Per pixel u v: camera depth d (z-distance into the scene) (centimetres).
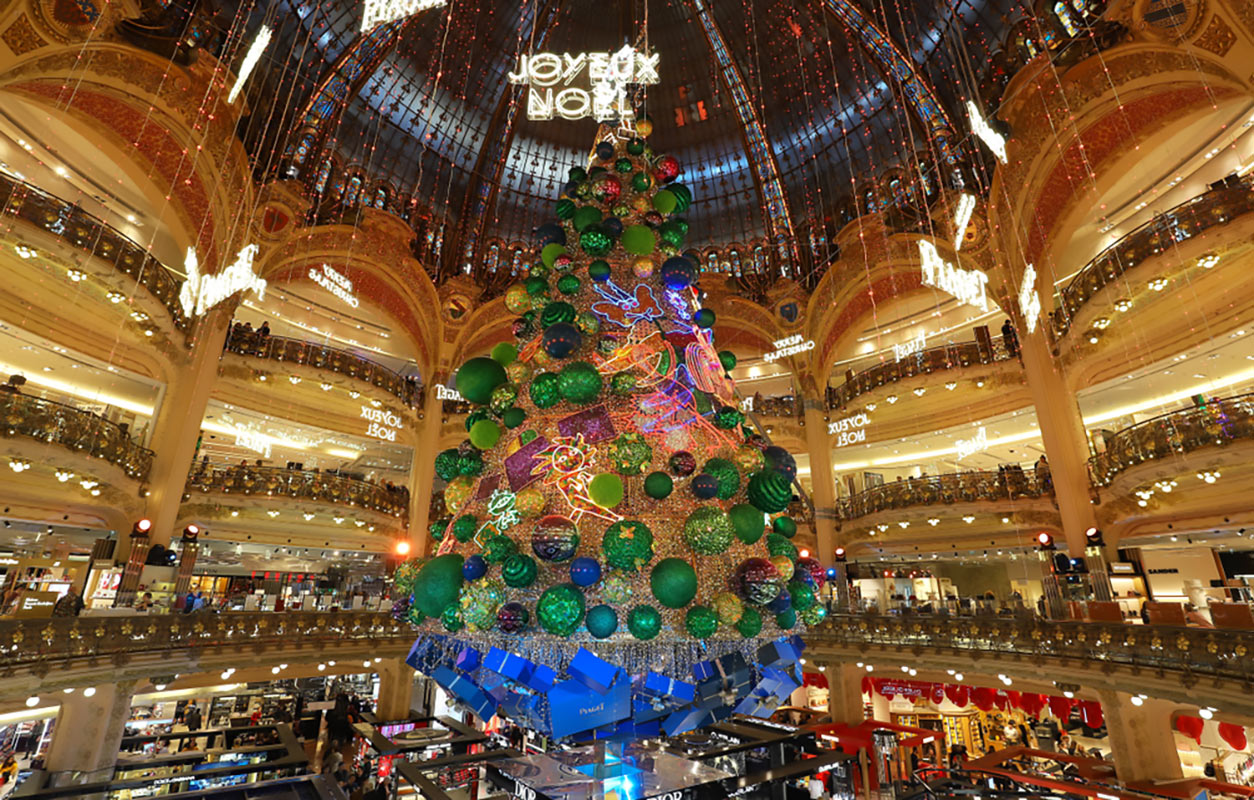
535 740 778
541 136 2320
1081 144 1572
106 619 1163
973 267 1930
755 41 2083
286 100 1819
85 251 1321
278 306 2198
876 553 2114
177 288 1639
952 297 2184
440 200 2328
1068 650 1288
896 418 2175
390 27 1844
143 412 1786
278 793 610
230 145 1659
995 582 2323
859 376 2238
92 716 1212
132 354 1580
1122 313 1555
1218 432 1240
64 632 1077
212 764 735
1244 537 1473
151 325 1566
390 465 2477
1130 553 1662
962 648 1488
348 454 2359
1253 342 1416
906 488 1972
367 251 2125
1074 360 1695
